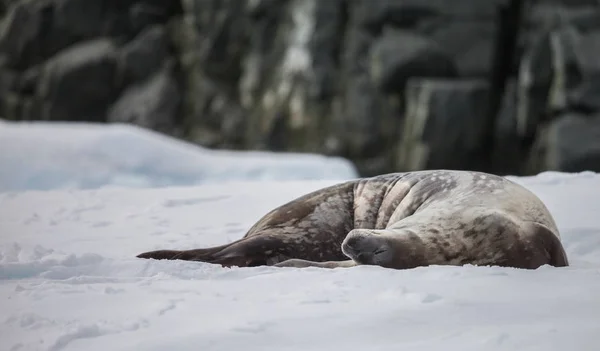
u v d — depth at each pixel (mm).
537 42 71875
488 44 74812
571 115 68750
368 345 8383
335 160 64188
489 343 8203
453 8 74750
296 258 15562
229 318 9633
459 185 15391
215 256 15438
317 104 78188
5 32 85062
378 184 16594
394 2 75312
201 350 8258
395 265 13445
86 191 29062
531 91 72188
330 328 9023
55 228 21844
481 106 74125
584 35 68938
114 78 84562
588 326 8891
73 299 11016
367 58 76812
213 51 83688
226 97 83688
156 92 83000
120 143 57688
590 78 67562
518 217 14188
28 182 51500
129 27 85750
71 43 85688
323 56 77938
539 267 13172
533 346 8031
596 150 66562
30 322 9664
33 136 57250
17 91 85125
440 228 13938
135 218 23125
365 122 76125
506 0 74688
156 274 13758
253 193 26625
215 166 58594
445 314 9633
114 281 12789
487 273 12227
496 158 75500
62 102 83625
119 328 9211
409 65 74562
